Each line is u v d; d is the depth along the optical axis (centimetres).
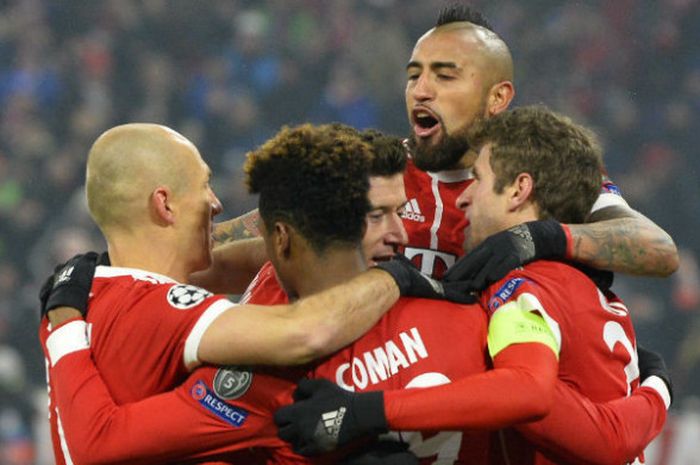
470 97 627
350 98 2511
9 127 2467
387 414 468
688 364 1931
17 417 1633
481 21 654
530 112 563
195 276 631
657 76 2645
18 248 2245
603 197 618
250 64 2619
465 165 639
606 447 507
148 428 487
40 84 2545
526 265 534
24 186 2342
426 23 2650
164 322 502
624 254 559
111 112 2525
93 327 516
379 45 2566
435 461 502
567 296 526
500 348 495
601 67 2648
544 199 551
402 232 527
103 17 2666
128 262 539
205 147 2489
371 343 492
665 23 2709
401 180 525
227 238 664
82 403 497
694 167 2497
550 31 2689
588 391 525
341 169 491
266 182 498
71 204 2214
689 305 2088
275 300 532
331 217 491
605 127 2542
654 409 545
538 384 475
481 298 530
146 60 2606
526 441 530
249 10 2717
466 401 468
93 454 490
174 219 540
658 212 2348
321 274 497
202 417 489
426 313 503
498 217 554
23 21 2647
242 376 490
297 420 473
